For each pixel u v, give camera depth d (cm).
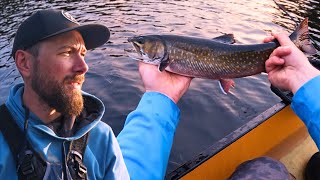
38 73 64
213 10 612
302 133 164
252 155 146
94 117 75
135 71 344
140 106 113
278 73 99
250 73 132
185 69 134
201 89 305
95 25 69
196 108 279
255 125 143
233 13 598
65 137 70
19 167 63
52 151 67
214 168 131
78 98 67
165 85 126
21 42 64
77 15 577
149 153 99
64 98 66
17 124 65
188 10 607
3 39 471
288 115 156
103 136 76
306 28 118
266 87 322
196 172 124
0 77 356
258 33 497
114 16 568
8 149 63
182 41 136
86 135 72
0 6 646
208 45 134
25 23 65
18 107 65
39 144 65
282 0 712
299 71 94
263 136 148
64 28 64
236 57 130
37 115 67
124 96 297
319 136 81
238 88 316
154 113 109
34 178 63
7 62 392
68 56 66
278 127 154
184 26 517
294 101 90
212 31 498
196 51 134
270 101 300
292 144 158
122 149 100
